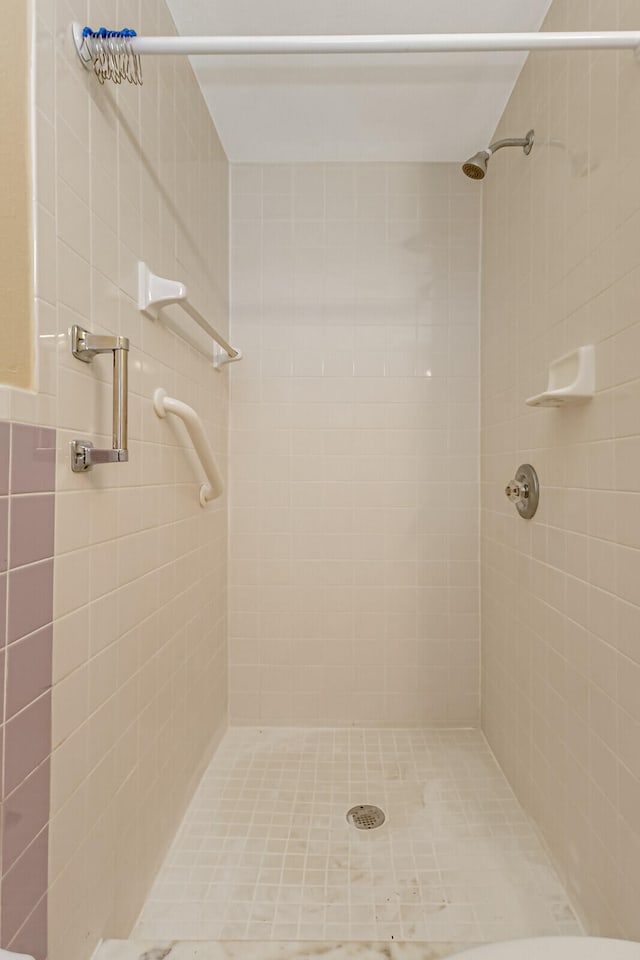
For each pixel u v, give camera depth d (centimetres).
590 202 111
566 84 123
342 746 188
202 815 148
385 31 145
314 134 186
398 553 203
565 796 122
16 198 72
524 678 151
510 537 165
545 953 66
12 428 69
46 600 77
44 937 76
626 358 96
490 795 158
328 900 118
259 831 142
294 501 204
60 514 81
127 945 95
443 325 202
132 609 109
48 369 78
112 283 100
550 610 132
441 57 149
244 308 203
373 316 203
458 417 202
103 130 96
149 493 119
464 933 110
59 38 81
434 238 202
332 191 202
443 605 203
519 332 157
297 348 203
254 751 185
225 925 111
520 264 156
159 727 126
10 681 68
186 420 128
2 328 69
